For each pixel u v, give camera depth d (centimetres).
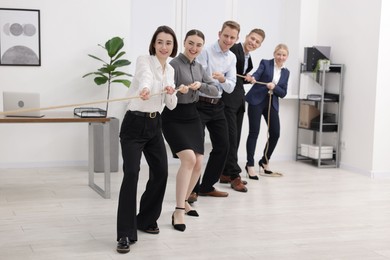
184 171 411
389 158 662
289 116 757
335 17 715
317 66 710
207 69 480
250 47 556
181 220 414
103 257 352
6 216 443
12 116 487
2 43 630
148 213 400
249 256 361
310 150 725
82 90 661
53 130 660
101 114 503
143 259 350
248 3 745
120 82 641
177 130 408
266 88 607
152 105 363
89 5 654
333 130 710
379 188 589
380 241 401
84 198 507
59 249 365
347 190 574
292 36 751
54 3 643
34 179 588
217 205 493
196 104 461
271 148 639
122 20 667
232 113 548
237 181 554
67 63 654
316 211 483
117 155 638
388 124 660
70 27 651
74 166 668
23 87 642
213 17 730
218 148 495
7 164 648
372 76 655
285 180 618
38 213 453
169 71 376
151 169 388
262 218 454
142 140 367
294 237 405
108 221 433
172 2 713
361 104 675
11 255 352
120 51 669
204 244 383
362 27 670
